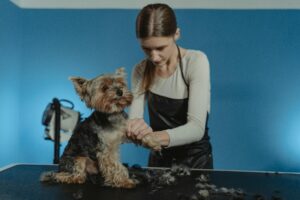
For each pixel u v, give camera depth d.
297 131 3.24
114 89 1.37
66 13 3.35
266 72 3.24
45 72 3.39
